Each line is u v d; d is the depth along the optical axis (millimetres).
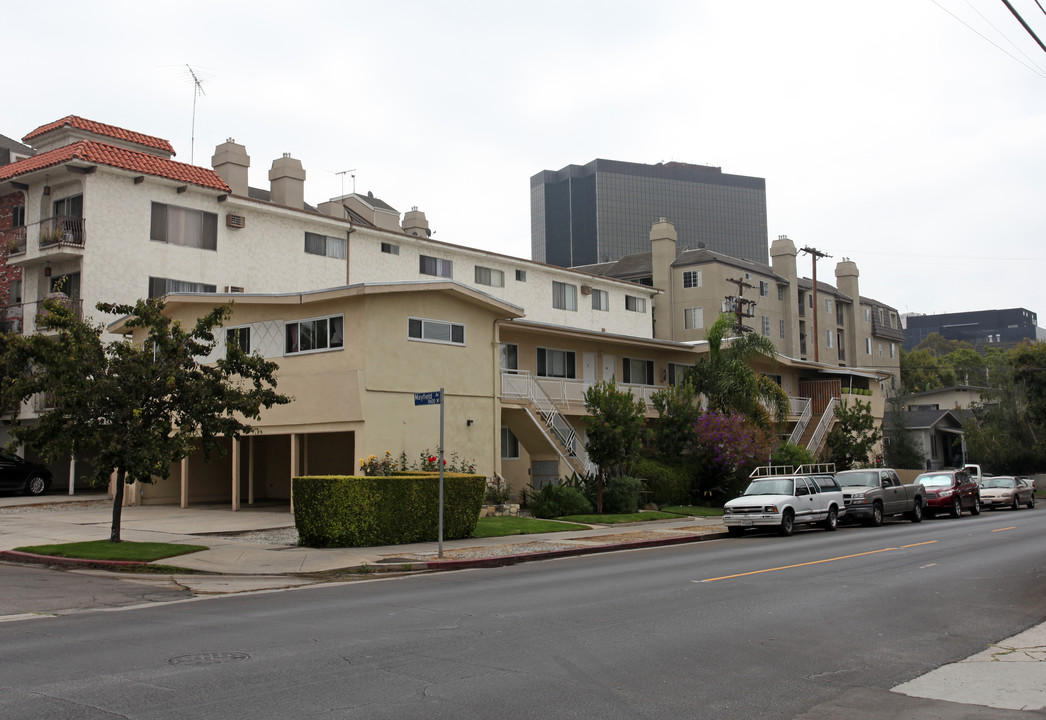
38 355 17953
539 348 35625
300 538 19094
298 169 41969
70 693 7059
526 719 6418
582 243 184500
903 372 101750
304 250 39031
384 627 10023
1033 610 11414
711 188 188625
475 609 11352
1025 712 6824
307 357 26094
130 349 17953
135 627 10133
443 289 26844
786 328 71625
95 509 28203
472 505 21375
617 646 8953
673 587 13391
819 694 7270
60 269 33688
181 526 22891
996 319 189625
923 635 9789
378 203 54094
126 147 39188
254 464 32906
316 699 6883
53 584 14156
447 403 27297
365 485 19141
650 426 39031
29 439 17594
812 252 60219
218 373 18891
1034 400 62781
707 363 37312
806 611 11180
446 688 7234
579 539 21406
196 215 35312
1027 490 41719
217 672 7773
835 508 26281
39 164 33031
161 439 17781
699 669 8031
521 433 31562
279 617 10836
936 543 20938
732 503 24281
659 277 68125
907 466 59531
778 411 38969
